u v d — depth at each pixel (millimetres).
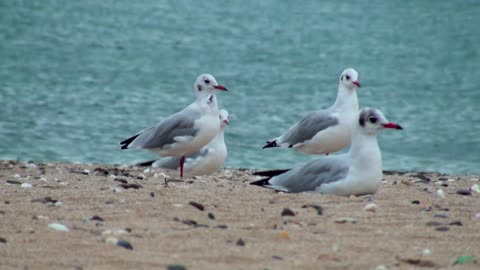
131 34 67688
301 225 10648
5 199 11992
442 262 9234
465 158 27047
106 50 57875
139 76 45938
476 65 55500
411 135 30938
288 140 17391
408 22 81438
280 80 46125
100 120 31781
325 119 16891
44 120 31156
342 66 53594
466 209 11898
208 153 16812
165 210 11297
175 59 54875
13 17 74750
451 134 31266
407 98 41062
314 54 59406
